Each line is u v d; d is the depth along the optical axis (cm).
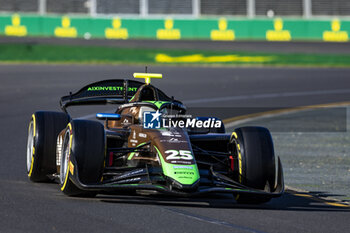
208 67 10269
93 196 2422
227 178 2438
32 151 2778
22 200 2325
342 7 15862
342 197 2819
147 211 2173
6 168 3194
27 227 1895
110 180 2311
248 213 2248
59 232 1845
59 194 2491
